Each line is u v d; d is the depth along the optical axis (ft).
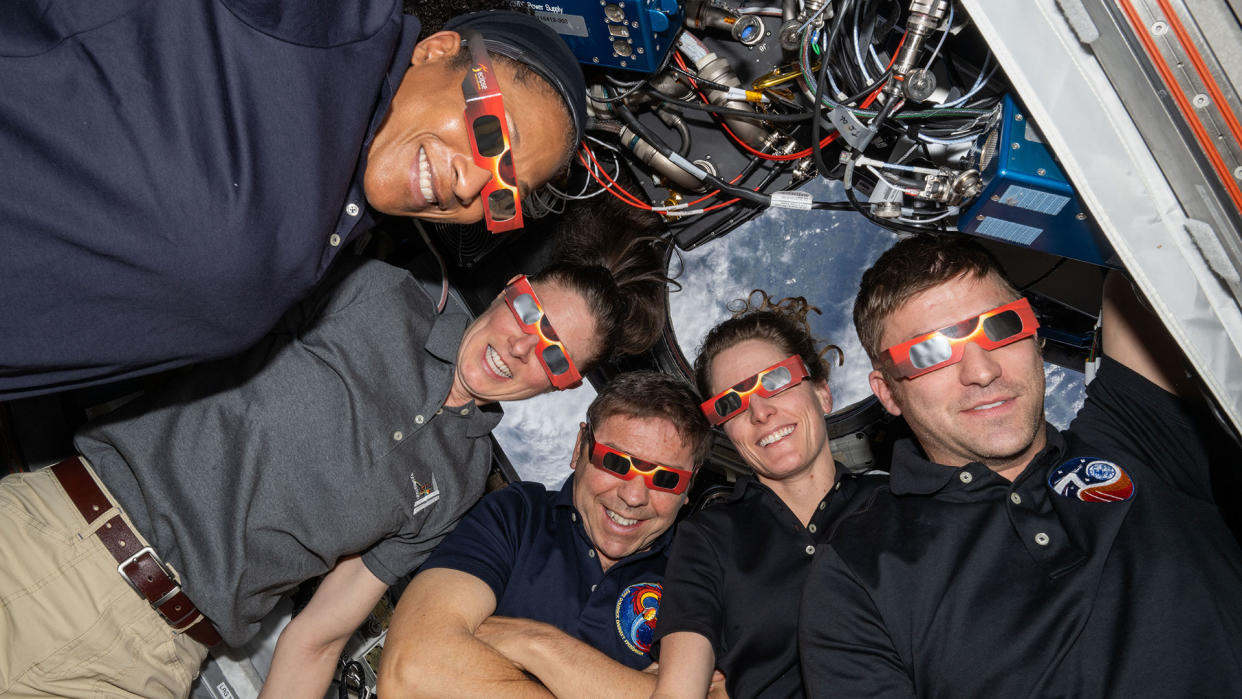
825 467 6.95
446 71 5.02
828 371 7.45
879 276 5.56
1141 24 4.02
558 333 6.58
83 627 5.74
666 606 6.16
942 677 4.81
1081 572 4.74
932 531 5.18
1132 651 4.49
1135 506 4.95
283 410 6.02
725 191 7.51
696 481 9.19
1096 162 4.60
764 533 6.53
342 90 3.97
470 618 6.13
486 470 7.10
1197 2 3.84
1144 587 4.63
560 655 5.98
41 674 5.65
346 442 6.13
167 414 5.89
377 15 4.12
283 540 6.06
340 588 6.68
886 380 5.64
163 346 3.99
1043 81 4.51
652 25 6.24
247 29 3.66
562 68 5.36
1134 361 5.73
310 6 3.83
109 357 3.89
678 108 7.53
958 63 6.50
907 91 5.84
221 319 3.99
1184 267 4.59
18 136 3.40
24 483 5.88
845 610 5.04
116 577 5.86
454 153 4.96
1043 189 5.30
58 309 3.66
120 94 3.47
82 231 3.48
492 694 5.74
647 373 7.22
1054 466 5.27
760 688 5.99
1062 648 4.59
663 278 7.69
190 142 3.54
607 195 7.97
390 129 4.89
